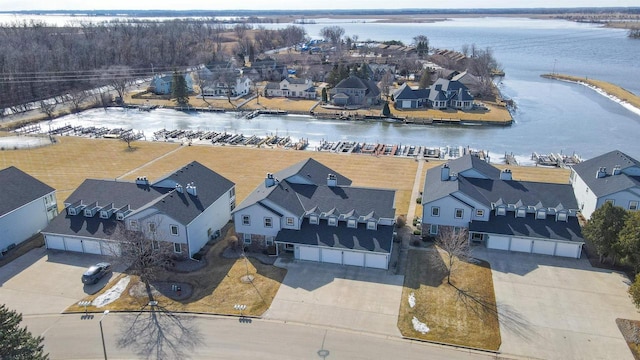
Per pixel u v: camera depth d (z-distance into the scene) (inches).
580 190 2615.7
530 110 5290.4
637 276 1642.5
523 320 1705.2
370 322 1705.2
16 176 2434.8
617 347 1566.2
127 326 1708.9
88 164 3516.2
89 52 7288.4
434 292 1871.3
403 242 2256.4
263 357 1547.7
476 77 6343.5
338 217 2137.1
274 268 2050.9
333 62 7839.6
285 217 2133.4
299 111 5359.3
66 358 1556.3
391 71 7017.7
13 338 1294.3
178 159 3622.0
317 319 1724.9
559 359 1519.4
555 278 1956.2
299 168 2440.9
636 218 1888.5
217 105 5689.0
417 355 1546.5
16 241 2299.5
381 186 2994.6
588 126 4581.7
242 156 3693.4
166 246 2106.3
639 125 4598.9
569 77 7308.1
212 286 1935.3
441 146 4001.0
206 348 1592.0
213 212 2322.8
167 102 5851.4
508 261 2090.3
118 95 6082.7
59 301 1859.0
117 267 2084.2
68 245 2228.1
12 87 5575.8
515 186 2345.0
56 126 4761.3
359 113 5196.9
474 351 1562.5
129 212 2249.0
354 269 2037.4
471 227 2196.1
